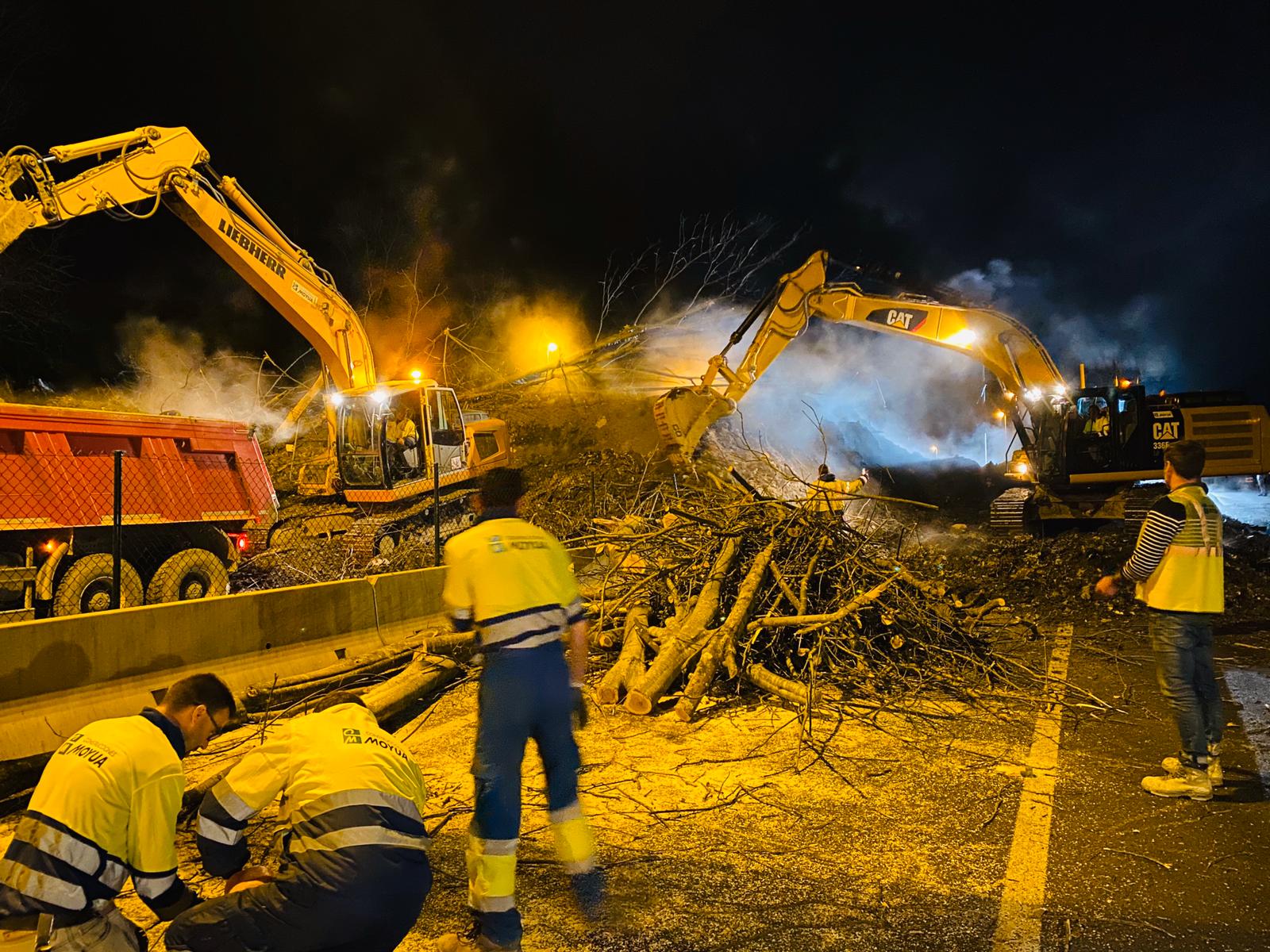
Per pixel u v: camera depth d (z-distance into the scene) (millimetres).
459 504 17062
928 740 6230
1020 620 9961
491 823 3561
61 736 5633
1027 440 17031
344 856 2654
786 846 4543
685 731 6453
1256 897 3979
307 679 7125
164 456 10320
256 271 14367
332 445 16062
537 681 3777
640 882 4156
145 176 12391
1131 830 4711
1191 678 5035
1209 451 15305
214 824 2811
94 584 9336
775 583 8203
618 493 18312
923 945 3617
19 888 2662
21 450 8617
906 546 14992
